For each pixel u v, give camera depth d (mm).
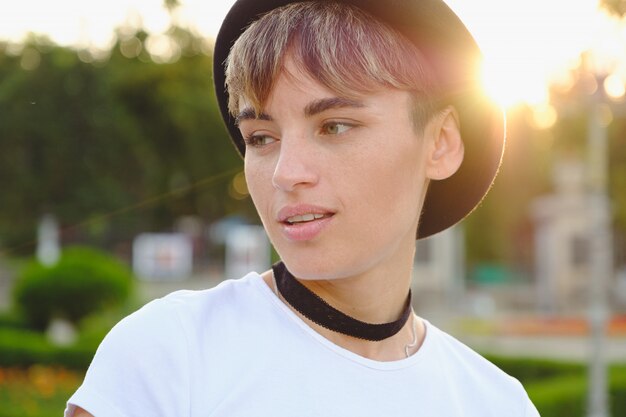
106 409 1281
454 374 1559
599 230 8602
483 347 15352
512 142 25875
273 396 1339
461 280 25141
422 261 24469
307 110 1317
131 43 27141
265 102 1341
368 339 1438
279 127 1349
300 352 1380
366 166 1330
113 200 26469
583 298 26422
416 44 1419
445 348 1587
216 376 1339
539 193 28703
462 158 1562
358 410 1375
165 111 27531
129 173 28219
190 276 31750
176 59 27469
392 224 1375
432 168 1513
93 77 24891
